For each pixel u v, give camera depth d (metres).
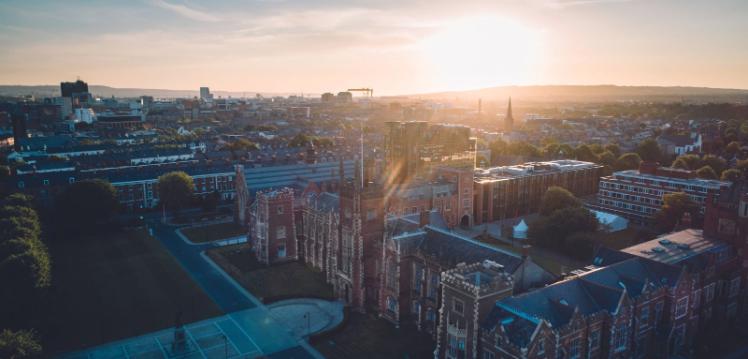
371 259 119.06
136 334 106.69
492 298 82.44
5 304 105.62
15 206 161.25
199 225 195.25
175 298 125.12
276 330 108.81
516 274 92.62
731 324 111.69
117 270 144.62
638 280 92.69
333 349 100.94
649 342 93.06
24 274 109.50
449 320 86.94
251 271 144.62
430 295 106.25
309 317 113.31
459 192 190.88
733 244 114.94
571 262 150.75
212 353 99.31
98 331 107.75
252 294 128.38
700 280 101.62
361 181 117.31
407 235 112.69
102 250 163.38
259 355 98.50
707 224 120.56
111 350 100.25
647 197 199.50
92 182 182.12
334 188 186.38
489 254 99.12
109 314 115.88
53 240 174.50
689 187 186.62
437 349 90.12
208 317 114.81
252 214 160.75
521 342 73.56
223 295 127.50
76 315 115.25
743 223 111.88
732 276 108.75
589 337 80.94
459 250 103.50
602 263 107.50
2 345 79.56
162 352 99.62
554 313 81.06
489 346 79.06
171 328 109.44
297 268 148.12
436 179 198.12
